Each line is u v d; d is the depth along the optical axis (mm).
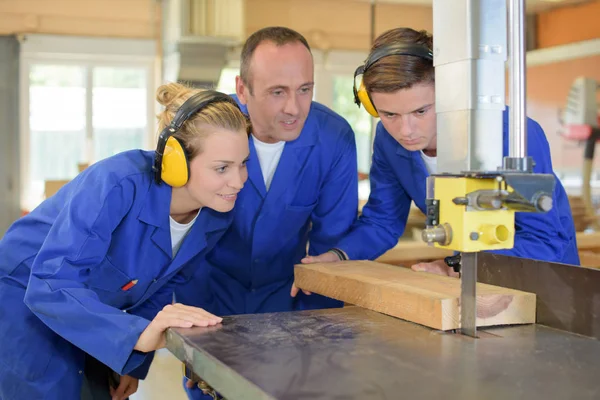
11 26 3852
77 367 1518
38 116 4000
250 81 1678
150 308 1748
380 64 1381
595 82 4570
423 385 856
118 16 4004
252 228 1943
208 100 1341
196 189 1375
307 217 2000
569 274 1144
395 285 1256
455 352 1008
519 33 1016
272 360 958
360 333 1113
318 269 1477
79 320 1213
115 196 1354
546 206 953
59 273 1264
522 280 1244
